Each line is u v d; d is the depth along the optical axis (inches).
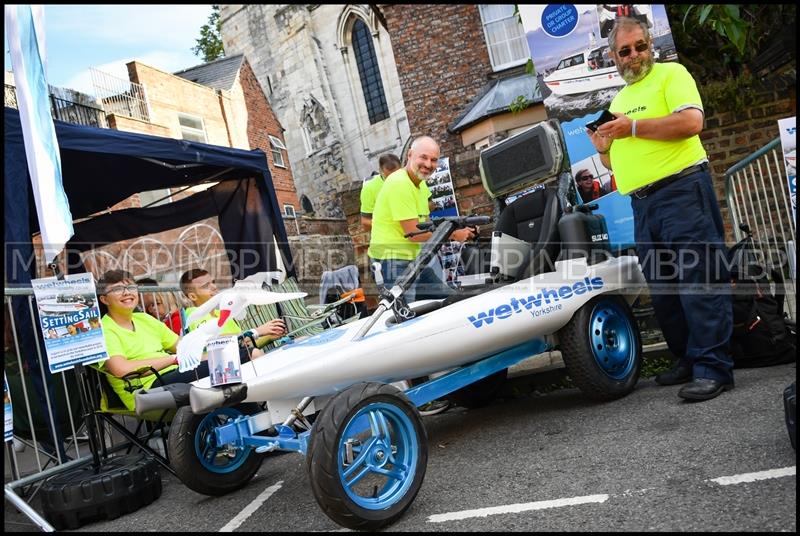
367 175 798.5
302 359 106.3
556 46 196.4
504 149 150.3
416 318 117.8
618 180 145.5
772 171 208.4
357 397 92.6
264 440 107.9
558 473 103.2
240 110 719.1
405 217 163.9
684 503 82.4
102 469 126.3
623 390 143.6
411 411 98.9
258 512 109.8
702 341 133.0
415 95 465.4
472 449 127.2
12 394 151.6
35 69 140.7
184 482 119.7
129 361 147.7
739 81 239.1
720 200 240.1
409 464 98.0
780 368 146.9
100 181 225.9
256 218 237.8
